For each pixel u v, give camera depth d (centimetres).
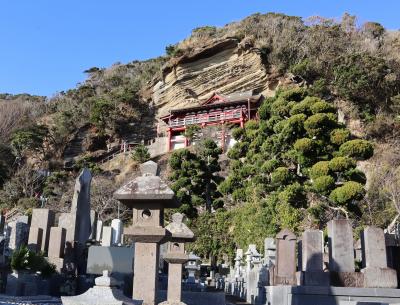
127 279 1569
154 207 737
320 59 5678
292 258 1641
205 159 3972
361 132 4625
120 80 8331
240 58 6425
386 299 1324
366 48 5900
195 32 7219
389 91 4934
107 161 6334
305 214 2580
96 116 6731
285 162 3158
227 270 3053
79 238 1800
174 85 6812
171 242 1105
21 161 6031
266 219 2614
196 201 3597
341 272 1409
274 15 7025
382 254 1416
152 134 6806
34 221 1802
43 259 1390
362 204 2814
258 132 3756
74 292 1490
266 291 1647
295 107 3120
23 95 9162
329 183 2403
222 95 6369
